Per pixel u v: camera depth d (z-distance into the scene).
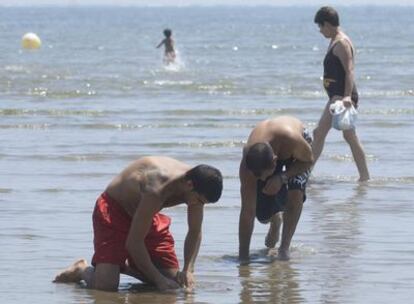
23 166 24.80
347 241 17.64
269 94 42.75
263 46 98.62
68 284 14.93
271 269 15.89
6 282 14.95
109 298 14.21
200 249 17.08
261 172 15.39
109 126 31.84
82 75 52.78
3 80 48.44
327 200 21.20
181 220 19.08
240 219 16.39
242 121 33.53
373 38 123.25
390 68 60.44
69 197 21.11
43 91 43.00
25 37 83.44
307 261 16.36
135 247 14.36
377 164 25.64
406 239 17.77
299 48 93.56
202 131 31.11
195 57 75.25
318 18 22.67
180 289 14.64
